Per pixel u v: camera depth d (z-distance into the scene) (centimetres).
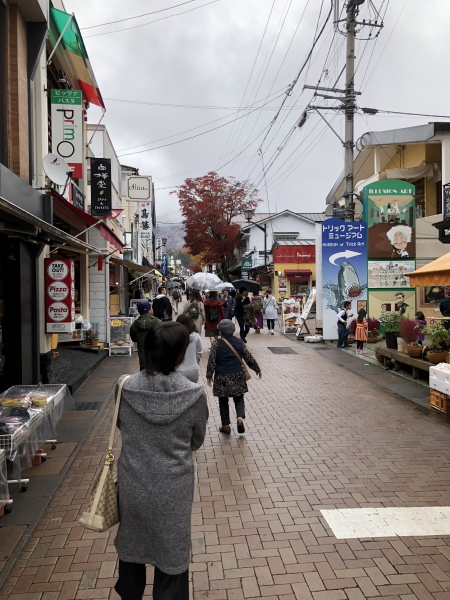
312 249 2912
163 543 228
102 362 1185
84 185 1259
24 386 572
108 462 245
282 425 662
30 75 756
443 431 634
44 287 809
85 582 315
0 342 675
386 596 300
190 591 305
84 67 1050
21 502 425
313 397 824
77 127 899
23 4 709
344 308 1484
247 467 508
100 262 1232
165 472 232
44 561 338
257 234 3925
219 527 383
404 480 474
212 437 611
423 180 1934
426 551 350
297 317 1845
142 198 2141
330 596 300
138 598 246
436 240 1608
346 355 1288
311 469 502
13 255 689
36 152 811
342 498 434
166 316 1404
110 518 238
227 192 3628
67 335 1242
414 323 1016
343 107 1520
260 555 345
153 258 4925
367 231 1545
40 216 714
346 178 1563
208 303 1361
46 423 512
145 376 244
